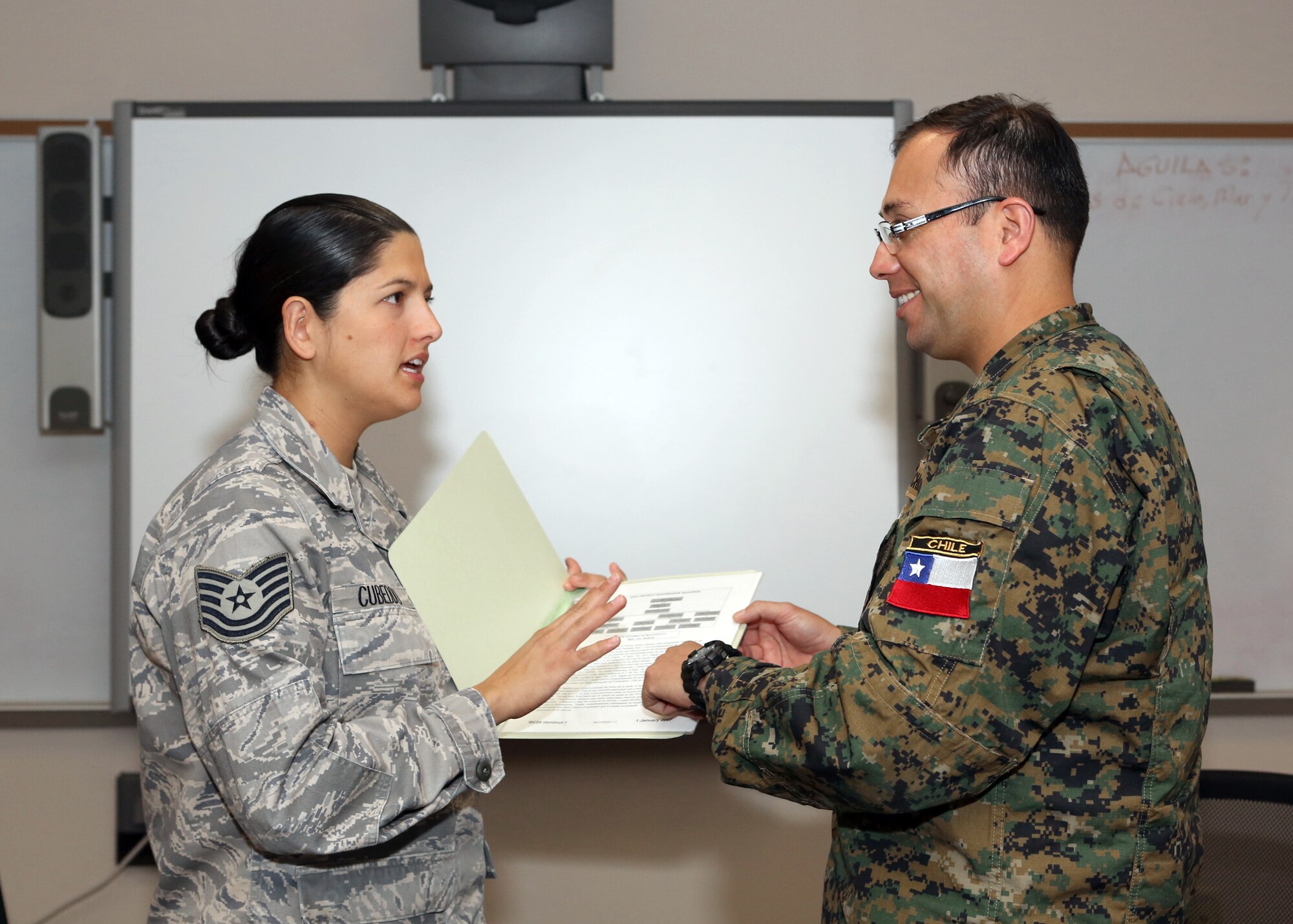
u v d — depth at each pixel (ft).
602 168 7.49
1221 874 4.50
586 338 7.51
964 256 3.61
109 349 7.39
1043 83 7.88
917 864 3.28
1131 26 7.91
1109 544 3.00
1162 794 3.14
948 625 2.95
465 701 3.60
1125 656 3.11
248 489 3.55
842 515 7.51
